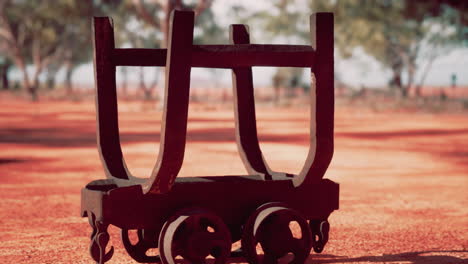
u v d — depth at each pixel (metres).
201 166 13.96
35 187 10.75
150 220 4.84
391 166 14.48
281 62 4.95
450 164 15.02
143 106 48.09
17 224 7.60
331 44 5.03
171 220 4.82
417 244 6.64
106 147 5.44
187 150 17.61
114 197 4.71
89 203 4.89
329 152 5.07
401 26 63.56
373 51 66.06
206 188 4.99
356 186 11.23
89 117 35.28
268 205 5.09
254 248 5.02
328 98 5.04
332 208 5.39
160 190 4.77
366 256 6.05
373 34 59.62
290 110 46.59
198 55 4.75
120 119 33.16
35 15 61.66
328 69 5.04
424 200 9.73
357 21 58.22
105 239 4.71
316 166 5.09
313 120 5.06
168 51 4.62
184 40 4.62
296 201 5.29
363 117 38.19
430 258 5.98
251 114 6.05
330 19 5.02
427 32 65.31
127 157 15.96
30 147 18.38
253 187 5.15
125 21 66.06
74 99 65.31
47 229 7.33
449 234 7.20
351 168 14.04
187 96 4.67
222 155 16.38
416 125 30.44
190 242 4.78
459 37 63.19
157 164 4.67
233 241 5.21
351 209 8.81
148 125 28.73
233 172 12.90
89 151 17.31
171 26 4.59
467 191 10.77
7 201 9.28
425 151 18.19
